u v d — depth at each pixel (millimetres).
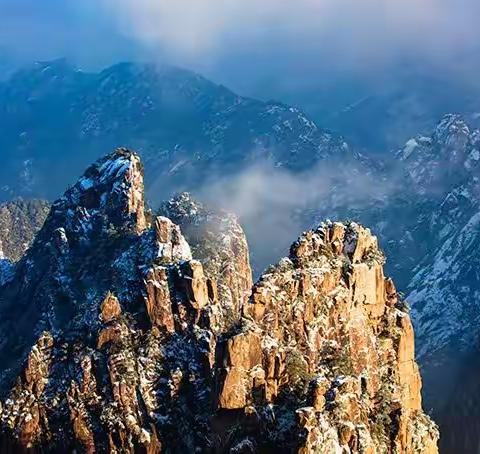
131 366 163750
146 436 154625
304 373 144250
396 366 162250
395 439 147250
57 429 159875
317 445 129125
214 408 143750
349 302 159375
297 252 159375
